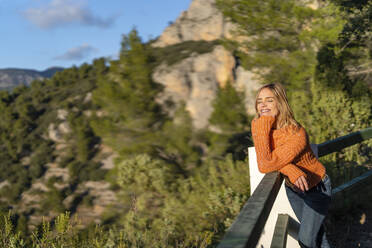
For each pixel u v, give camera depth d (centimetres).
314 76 827
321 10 1325
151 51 1207
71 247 346
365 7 1243
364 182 416
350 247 331
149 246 455
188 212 608
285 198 264
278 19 1338
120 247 412
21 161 4744
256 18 1355
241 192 591
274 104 215
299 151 204
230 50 1388
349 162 632
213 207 578
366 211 396
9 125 5584
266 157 202
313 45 1326
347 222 379
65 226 339
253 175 262
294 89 1208
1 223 341
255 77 1259
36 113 5784
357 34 1245
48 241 328
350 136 344
